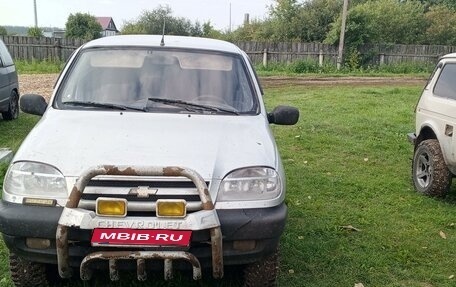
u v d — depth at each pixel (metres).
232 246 3.40
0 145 8.41
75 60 4.67
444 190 6.38
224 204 3.39
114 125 3.87
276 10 33.84
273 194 3.54
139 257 3.17
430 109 6.59
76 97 4.32
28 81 19.22
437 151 6.39
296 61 28.28
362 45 30.17
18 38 27.92
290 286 4.10
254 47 29.34
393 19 35.69
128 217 3.20
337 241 5.00
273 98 15.95
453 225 5.61
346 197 6.45
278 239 3.58
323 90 18.73
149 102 4.26
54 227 3.29
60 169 3.41
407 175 7.61
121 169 3.21
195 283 4.00
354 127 11.00
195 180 3.24
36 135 3.78
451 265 4.68
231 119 4.15
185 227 3.17
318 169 7.72
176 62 4.59
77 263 3.34
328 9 32.81
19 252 3.44
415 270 4.53
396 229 5.45
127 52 4.66
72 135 3.71
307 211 5.84
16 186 3.45
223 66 4.64
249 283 3.79
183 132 3.80
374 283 4.26
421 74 28.34
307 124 11.18
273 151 3.81
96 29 44.62
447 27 36.50
